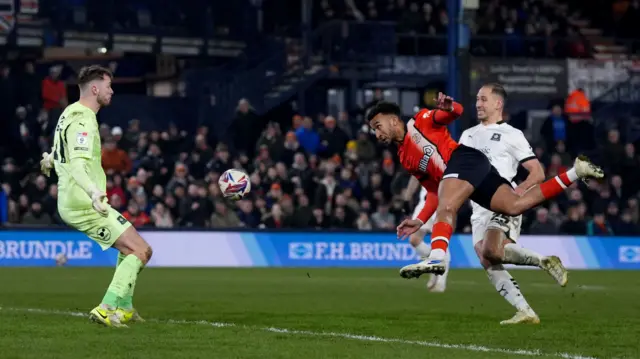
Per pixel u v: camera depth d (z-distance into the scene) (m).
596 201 61.00
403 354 18.56
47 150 61.03
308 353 18.56
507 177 25.78
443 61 68.00
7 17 67.38
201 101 71.19
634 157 63.09
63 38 68.50
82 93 22.62
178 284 40.06
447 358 18.17
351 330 23.23
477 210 25.94
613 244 59.28
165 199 55.81
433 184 24.25
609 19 75.19
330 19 69.81
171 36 70.62
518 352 19.23
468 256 57.75
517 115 71.69
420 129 23.72
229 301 31.75
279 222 56.62
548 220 59.34
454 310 29.22
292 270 51.94
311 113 70.56
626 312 29.11
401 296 34.78
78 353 18.09
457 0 54.00
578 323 25.39
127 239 22.83
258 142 59.72
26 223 54.50
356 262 56.97
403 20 68.38
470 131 26.52
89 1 69.25
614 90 66.56
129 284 22.69
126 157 57.69
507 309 29.64
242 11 71.69
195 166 57.72
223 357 17.92
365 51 68.06
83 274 45.22
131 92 71.44
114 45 69.44
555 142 63.50
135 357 17.72
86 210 22.66
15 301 30.73
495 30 71.50
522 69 64.25
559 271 23.67
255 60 71.56
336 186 57.69
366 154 60.78
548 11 74.31
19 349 18.52
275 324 24.52
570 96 65.00
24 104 63.03
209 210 56.03
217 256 55.16
